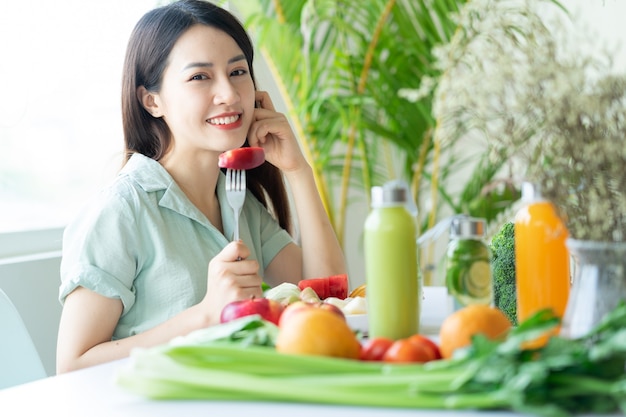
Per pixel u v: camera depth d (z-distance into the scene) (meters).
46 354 2.43
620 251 1.16
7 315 1.85
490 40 1.29
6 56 2.86
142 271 2.08
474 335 1.04
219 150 2.21
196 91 2.18
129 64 2.29
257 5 3.42
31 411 1.20
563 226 1.32
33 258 2.46
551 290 1.39
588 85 1.26
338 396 1.07
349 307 1.64
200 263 2.12
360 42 3.52
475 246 1.41
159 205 2.13
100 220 2.04
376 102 3.47
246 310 1.44
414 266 1.36
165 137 2.30
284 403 1.11
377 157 4.08
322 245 2.47
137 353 1.17
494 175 3.43
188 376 1.14
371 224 1.36
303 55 3.44
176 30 2.20
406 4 3.64
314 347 1.17
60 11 3.05
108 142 3.23
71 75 3.10
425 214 3.69
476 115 1.29
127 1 3.27
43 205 3.04
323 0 3.44
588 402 1.00
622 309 1.08
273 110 2.51
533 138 1.28
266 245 2.49
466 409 1.04
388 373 1.08
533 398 0.98
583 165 1.25
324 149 3.56
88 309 1.94
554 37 1.34
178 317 1.84
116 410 1.15
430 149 3.62
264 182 2.51
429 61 3.47
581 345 1.06
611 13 3.84
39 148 3.03
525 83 1.23
